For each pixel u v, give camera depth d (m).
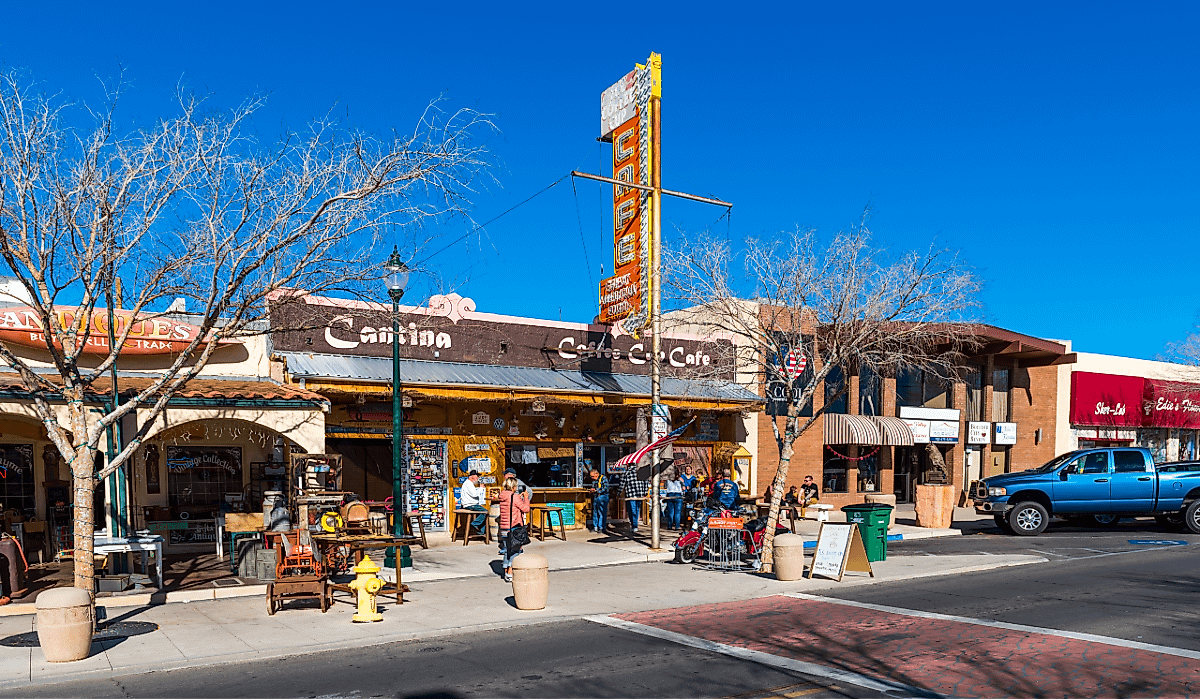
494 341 20.00
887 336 17.38
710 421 22.81
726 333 23.48
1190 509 20.58
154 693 7.69
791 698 7.36
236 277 10.70
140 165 10.59
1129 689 7.53
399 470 15.07
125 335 10.71
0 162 10.07
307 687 7.84
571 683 7.88
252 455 17.59
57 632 8.62
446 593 12.72
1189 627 10.07
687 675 8.10
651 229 17.66
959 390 28.27
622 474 20.83
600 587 13.20
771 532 14.95
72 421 10.27
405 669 8.45
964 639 9.50
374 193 10.95
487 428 19.44
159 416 13.35
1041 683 7.72
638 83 19.50
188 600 12.09
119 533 12.91
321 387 16.25
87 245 10.59
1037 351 28.64
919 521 22.56
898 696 7.38
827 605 11.69
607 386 20.30
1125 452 20.98
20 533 14.73
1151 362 33.94
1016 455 29.80
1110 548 18.05
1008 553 17.36
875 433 25.56
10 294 14.63
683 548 15.94
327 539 12.13
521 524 14.05
